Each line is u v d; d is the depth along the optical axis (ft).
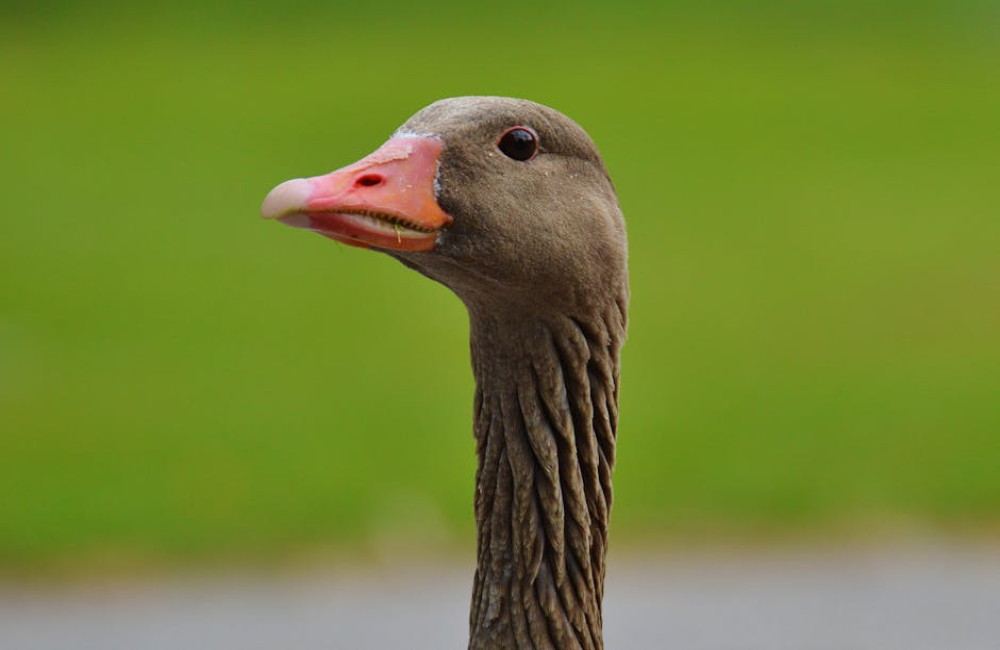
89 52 152.87
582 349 20.79
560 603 20.95
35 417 55.83
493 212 19.89
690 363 62.85
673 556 44.75
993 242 81.97
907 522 46.44
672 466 50.42
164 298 74.08
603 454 21.44
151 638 39.04
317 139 111.75
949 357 62.69
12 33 162.40
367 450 51.70
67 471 49.98
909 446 52.11
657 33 156.35
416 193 19.66
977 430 53.52
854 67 140.36
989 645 37.22
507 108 20.36
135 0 175.73
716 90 131.23
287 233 88.12
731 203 93.45
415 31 157.99
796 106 124.88
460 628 39.75
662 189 97.60
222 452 51.78
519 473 20.88
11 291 74.59
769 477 49.39
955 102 125.08
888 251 80.79
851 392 58.34
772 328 67.72
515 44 150.92
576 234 20.39
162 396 58.34
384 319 70.54
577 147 20.83
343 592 42.60
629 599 41.70
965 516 46.55
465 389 59.57
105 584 42.86
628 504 47.60
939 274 75.82
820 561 44.01
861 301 71.72
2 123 123.03
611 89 131.34
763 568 43.68
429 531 46.16
